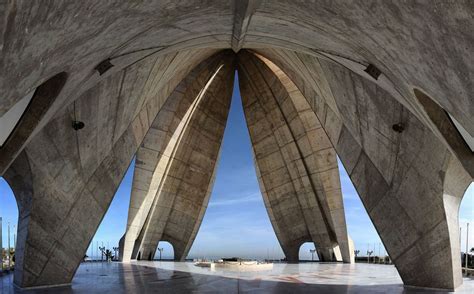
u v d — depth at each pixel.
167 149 25.39
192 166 27.70
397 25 4.34
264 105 26.94
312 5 5.43
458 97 4.59
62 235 10.88
